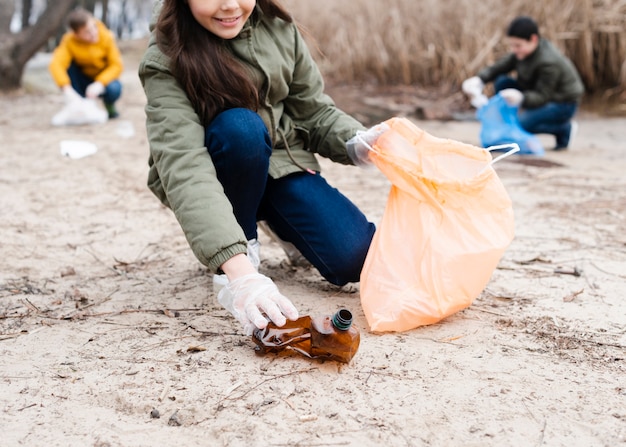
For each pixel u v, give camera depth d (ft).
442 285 7.05
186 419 5.45
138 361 6.39
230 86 7.14
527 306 7.84
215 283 7.51
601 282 8.63
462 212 7.25
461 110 26.30
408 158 7.36
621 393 5.89
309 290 8.26
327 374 6.14
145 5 84.23
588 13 27.91
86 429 5.34
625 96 27.81
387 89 29.89
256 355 6.48
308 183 8.04
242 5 6.97
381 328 6.95
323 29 32.53
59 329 7.17
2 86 30.83
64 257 9.77
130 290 8.36
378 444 5.14
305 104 8.11
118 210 12.30
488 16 28.43
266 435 5.22
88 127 21.66
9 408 5.63
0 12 32.45
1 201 12.80
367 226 8.05
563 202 12.90
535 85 19.57
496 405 5.67
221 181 7.45
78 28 22.24
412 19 30.66
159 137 6.90
